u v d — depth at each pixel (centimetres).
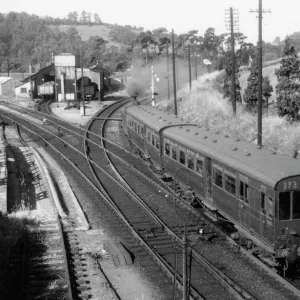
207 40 11925
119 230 1950
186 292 1125
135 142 3569
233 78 3538
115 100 7394
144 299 1375
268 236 1530
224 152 1923
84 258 1666
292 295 1364
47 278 1502
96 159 3369
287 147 2864
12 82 8194
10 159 3262
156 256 1622
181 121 2845
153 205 2273
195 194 2209
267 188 1517
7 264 1570
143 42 11888
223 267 1570
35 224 2016
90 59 12288
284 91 3500
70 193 2512
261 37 2538
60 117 5547
